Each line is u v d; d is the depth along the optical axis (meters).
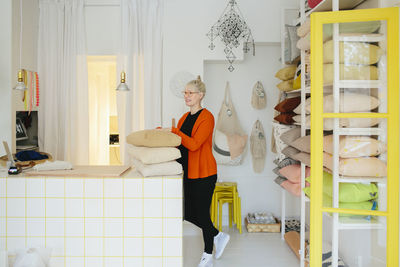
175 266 2.53
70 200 2.50
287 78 3.82
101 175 2.50
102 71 6.07
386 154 2.24
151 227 2.51
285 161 3.60
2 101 3.78
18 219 2.49
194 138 2.99
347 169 2.33
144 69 4.41
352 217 2.36
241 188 4.69
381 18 2.20
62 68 4.46
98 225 2.51
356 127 2.30
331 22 2.30
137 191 2.50
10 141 3.77
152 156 2.52
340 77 2.32
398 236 2.22
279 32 4.32
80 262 2.52
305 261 3.07
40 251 2.41
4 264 2.36
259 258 3.42
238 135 4.39
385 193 2.26
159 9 4.40
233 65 4.66
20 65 3.98
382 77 2.23
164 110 4.34
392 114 2.20
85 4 4.46
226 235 3.38
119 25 4.43
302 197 3.12
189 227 4.47
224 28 4.22
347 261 2.37
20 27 4.00
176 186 2.51
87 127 4.51
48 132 4.46
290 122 3.61
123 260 2.52
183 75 4.32
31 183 2.48
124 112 4.45
